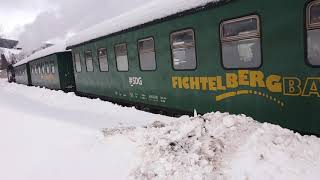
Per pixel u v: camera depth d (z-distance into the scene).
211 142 5.48
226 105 7.71
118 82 12.59
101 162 5.94
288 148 5.06
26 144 7.34
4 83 41.59
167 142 5.82
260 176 4.66
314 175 4.54
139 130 6.82
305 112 6.03
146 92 10.80
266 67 6.56
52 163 6.23
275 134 5.39
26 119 9.45
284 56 6.19
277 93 6.46
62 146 6.96
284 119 6.43
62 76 20.59
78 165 6.00
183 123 6.42
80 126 8.39
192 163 5.12
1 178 5.87
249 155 5.02
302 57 5.91
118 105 12.30
